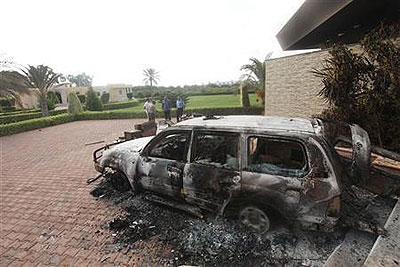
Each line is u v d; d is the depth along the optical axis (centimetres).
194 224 385
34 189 582
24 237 384
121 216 429
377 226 286
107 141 1143
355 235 327
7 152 1023
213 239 346
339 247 306
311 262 293
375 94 500
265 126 332
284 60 1012
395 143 503
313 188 283
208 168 347
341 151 466
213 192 345
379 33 500
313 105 870
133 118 2091
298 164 304
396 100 474
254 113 1936
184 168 369
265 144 324
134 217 420
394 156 335
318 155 286
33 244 365
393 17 736
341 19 786
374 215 325
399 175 369
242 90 1962
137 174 436
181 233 366
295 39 886
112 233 381
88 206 475
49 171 720
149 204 459
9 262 329
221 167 339
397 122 494
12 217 450
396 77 464
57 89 4609
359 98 527
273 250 315
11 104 3334
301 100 930
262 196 311
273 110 1118
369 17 769
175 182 382
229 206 342
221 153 344
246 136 326
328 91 561
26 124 1644
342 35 1064
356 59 535
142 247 342
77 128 1662
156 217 414
